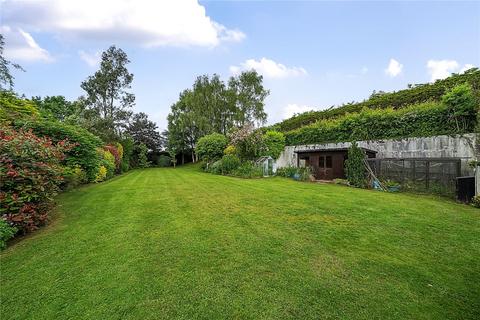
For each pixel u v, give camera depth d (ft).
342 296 10.03
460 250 14.16
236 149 68.39
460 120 35.04
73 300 9.86
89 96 103.55
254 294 10.14
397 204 24.61
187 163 135.64
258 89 113.50
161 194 31.50
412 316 8.96
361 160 39.11
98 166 44.06
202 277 11.39
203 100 111.55
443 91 41.96
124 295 10.12
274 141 64.23
